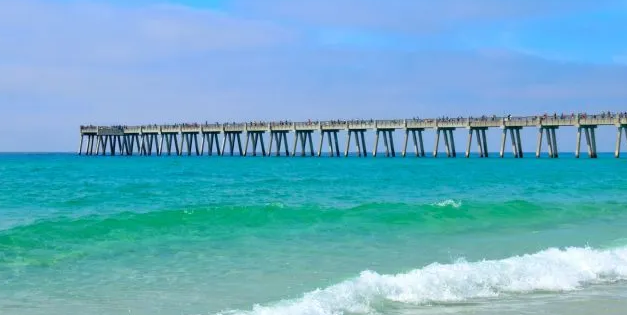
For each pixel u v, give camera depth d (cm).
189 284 1113
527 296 1066
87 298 1018
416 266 1274
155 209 2305
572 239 1641
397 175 4756
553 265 1249
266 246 1491
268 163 7394
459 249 1477
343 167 6178
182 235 1628
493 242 1584
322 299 991
